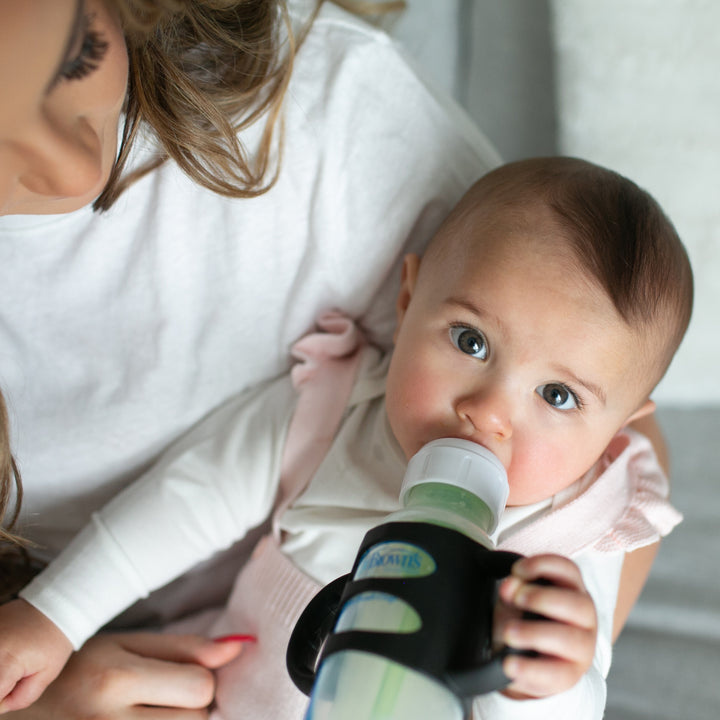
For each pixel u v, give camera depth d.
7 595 0.92
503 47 1.24
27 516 0.94
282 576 0.85
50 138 0.50
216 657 0.84
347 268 0.89
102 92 0.53
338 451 0.88
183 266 0.85
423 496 0.63
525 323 0.73
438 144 0.87
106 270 0.83
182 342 0.89
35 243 0.79
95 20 0.51
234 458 0.92
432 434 0.74
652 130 1.17
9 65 0.46
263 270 0.88
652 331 0.76
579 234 0.75
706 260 1.18
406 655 0.50
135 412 0.91
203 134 0.77
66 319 0.85
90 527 0.89
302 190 0.84
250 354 0.94
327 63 0.82
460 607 0.52
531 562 0.54
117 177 0.77
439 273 0.79
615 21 1.17
